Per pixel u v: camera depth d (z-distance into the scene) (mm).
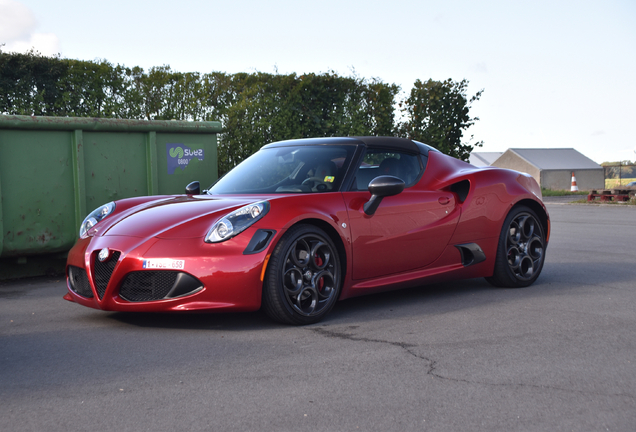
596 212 13289
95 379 2414
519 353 2729
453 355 2703
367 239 3652
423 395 2203
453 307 3781
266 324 3340
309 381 2361
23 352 2828
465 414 2027
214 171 6438
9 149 5121
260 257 3162
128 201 3979
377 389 2266
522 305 3818
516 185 4531
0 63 9406
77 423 1975
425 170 4230
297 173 3893
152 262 3121
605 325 3252
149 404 2135
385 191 3529
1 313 3797
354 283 3645
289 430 1908
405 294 4281
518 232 4496
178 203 3637
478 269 4316
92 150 5586
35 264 5484
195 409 2084
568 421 1972
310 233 3365
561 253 6438
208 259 3107
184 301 3109
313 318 3346
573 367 2523
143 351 2816
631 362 2590
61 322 3471
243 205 3375
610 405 2105
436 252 4055
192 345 2910
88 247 3410
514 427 1926
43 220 5309
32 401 2176
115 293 3229
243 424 1955
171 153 6125
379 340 2977
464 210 4191
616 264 5602
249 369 2521
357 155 3918
